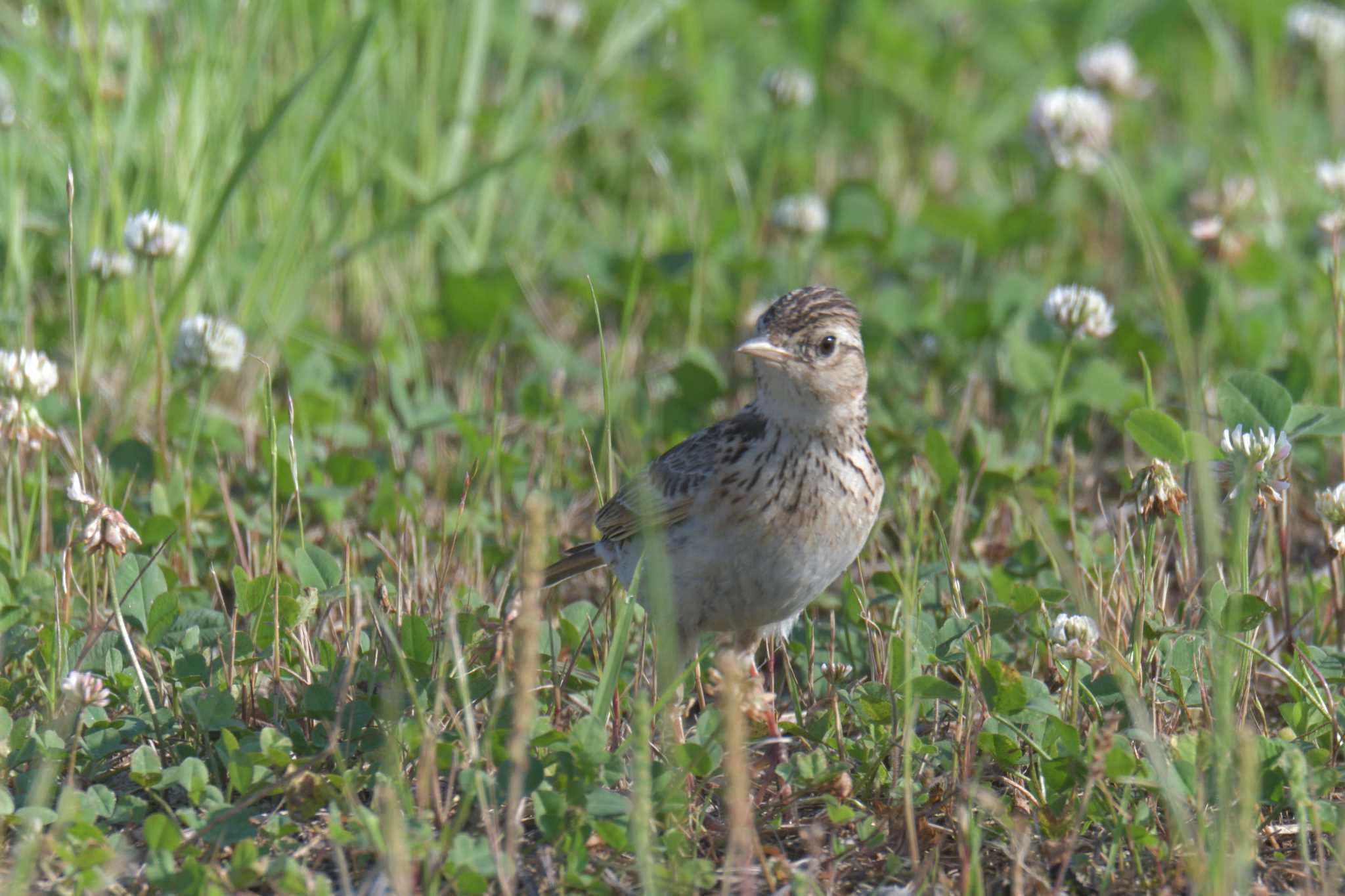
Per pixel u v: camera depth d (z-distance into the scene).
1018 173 18.56
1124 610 8.82
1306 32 18.69
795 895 6.61
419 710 7.18
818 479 8.45
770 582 8.58
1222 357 13.73
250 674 8.22
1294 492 11.55
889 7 21.88
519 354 14.20
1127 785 7.13
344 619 8.86
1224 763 6.55
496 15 18.77
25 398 9.15
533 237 16.33
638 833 6.26
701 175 17.25
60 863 6.63
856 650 9.29
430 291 15.18
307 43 14.98
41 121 13.39
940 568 9.25
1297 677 8.47
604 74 17.55
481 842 6.64
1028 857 7.05
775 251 16.53
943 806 7.45
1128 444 12.09
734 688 6.13
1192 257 15.12
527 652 6.20
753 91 19.89
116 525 7.82
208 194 13.23
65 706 7.65
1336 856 6.57
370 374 13.52
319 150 13.09
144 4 14.23
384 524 10.56
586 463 11.98
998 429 13.11
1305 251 15.52
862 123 19.58
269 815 7.35
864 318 13.91
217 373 12.46
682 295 14.17
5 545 9.91
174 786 7.62
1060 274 16.06
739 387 13.84
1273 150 17.30
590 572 11.01
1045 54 20.84
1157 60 21.36
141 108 13.75
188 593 9.34
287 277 13.27
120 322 12.94
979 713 8.16
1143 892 6.82
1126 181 10.86
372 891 6.59
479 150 17.16
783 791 7.66
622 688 8.69
